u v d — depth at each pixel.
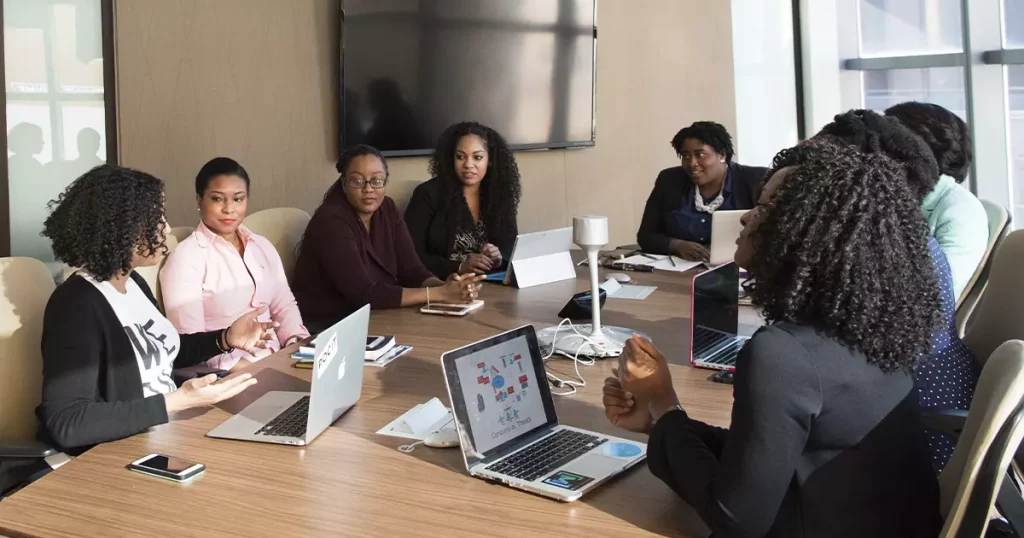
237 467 1.59
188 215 3.60
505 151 4.00
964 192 2.58
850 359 1.27
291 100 3.94
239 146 3.76
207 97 3.62
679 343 2.34
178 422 1.83
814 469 1.28
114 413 1.75
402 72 4.32
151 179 2.07
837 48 6.88
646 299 2.92
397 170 4.43
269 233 3.40
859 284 1.25
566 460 1.57
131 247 2.01
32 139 3.13
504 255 4.00
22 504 1.45
